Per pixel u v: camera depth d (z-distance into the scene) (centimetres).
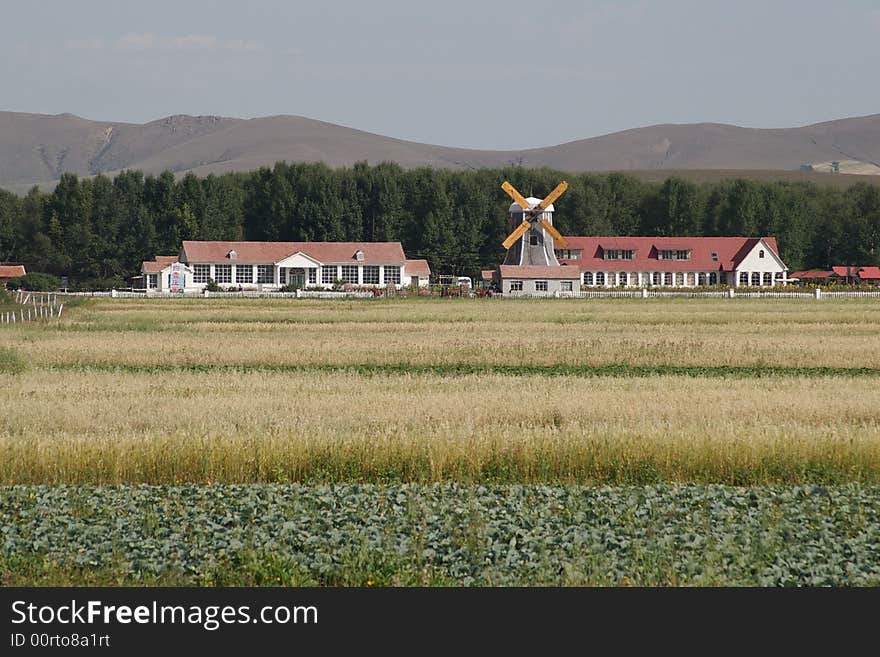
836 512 8819
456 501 9094
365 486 9712
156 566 7462
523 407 13562
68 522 8400
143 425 12369
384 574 7431
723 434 11031
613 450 10550
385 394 14875
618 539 8019
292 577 7362
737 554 7669
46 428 12112
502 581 7269
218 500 9181
